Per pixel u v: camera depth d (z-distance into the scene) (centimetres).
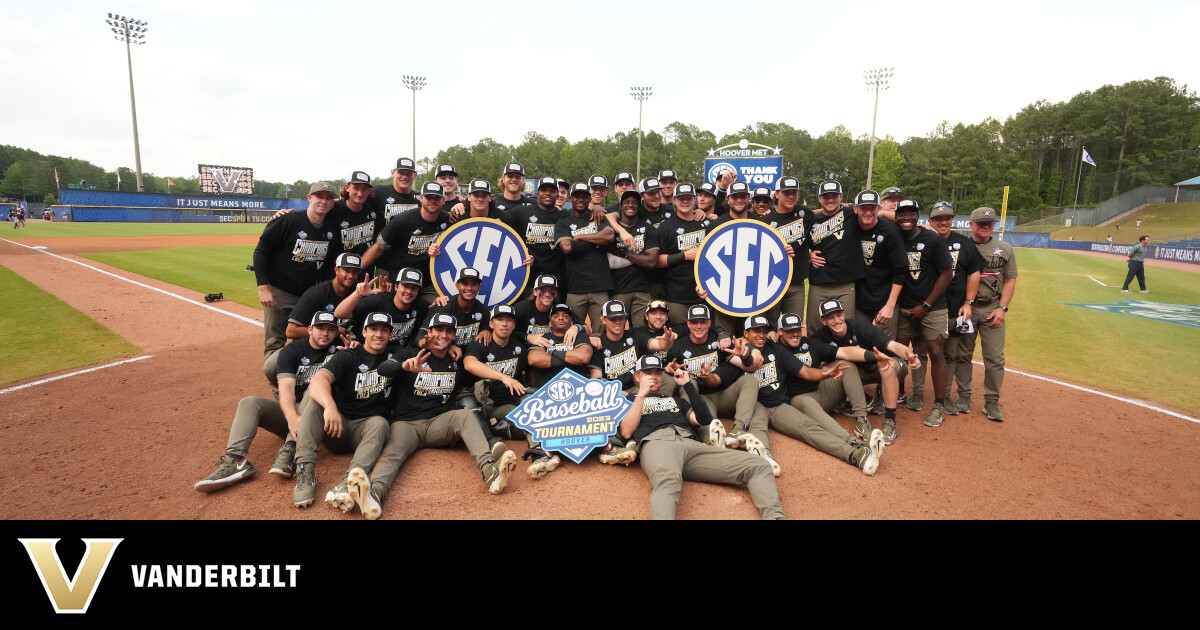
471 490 460
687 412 531
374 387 497
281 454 462
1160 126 7944
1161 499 467
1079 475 509
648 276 697
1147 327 1234
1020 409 693
